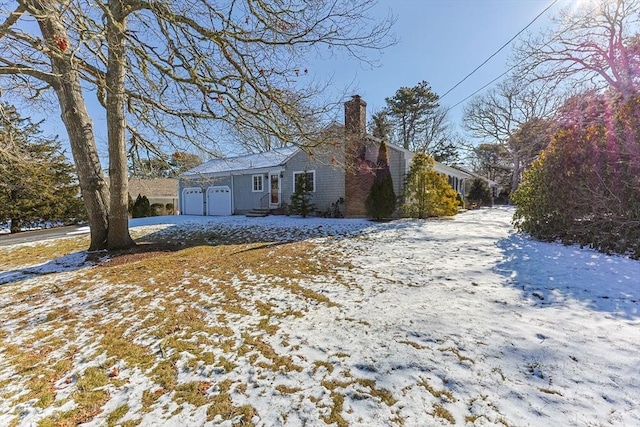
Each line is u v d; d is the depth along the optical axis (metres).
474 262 5.09
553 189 6.38
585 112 8.75
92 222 7.65
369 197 12.00
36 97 6.98
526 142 19.98
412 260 5.50
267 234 9.87
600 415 1.78
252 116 6.31
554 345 2.51
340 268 5.34
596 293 3.55
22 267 6.79
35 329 3.49
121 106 7.38
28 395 2.28
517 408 1.86
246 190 17.67
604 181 5.52
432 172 12.40
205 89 5.71
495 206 24.91
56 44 4.17
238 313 3.59
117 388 2.31
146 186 28.61
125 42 5.14
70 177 19.09
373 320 3.15
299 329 3.07
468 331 2.80
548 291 3.68
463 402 1.94
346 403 1.99
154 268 5.88
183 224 13.17
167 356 2.71
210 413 1.97
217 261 6.32
